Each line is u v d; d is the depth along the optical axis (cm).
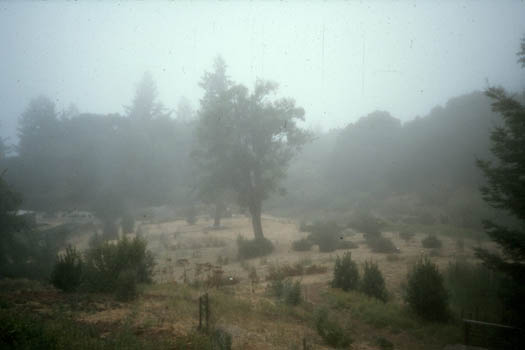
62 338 518
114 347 524
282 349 667
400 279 1380
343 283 1262
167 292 1010
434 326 901
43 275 1697
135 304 846
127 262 1063
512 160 938
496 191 957
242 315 879
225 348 592
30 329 511
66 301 823
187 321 743
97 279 988
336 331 771
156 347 554
